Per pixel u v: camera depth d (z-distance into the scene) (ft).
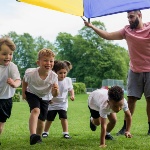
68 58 215.31
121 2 16.98
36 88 15.25
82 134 20.16
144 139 17.19
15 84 13.84
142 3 16.56
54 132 21.77
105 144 15.48
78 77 208.33
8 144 15.81
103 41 205.57
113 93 14.06
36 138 13.38
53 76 15.35
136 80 19.19
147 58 18.85
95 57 203.92
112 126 16.94
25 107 53.47
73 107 53.83
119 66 202.80
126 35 19.16
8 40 14.42
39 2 15.57
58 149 14.32
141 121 29.45
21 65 222.07
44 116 15.96
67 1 16.46
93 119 18.26
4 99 15.07
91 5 17.10
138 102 71.20
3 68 14.58
